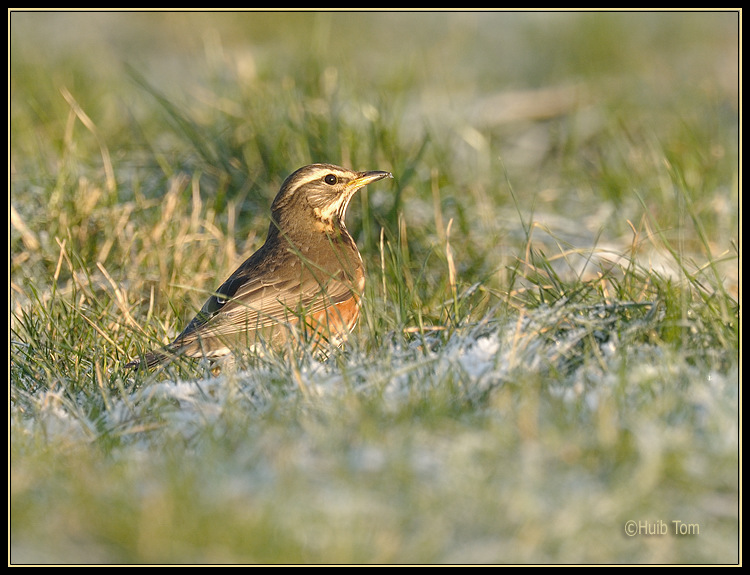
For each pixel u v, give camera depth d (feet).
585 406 26.68
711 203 55.98
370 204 52.13
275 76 66.49
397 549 22.50
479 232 54.44
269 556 22.54
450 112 72.84
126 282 47.83
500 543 22.75
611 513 23.12
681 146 62.13
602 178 61.93
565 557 22.66
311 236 42.98
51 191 52.21
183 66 92.48
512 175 64.90
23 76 73.05
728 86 80.64
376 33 101.45
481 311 40.40
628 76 86.79
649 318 31.91
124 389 34.42
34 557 23.26
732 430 25.04
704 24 97.81
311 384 29.91
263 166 56.03
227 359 35.55
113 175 53.83
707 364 29.14
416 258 51.65
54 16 105.09
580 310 33.55
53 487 25.48
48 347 38.60
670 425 25.58
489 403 27.63
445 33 101.55
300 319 37.17
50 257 48.67
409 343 35.17
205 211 53.57
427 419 26.45
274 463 25.34
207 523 23.03
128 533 23.21
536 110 77.00
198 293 47.50
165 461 26.11
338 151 56.18
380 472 24.59
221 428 27.84
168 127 64.95
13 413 31.78
